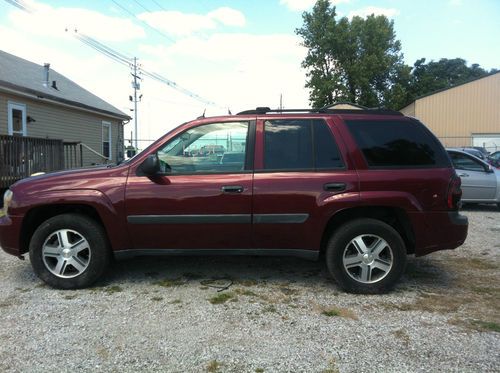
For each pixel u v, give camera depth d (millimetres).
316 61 48906
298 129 4633
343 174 4449
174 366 3107
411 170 4477
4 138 11156
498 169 10703
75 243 4625
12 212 4613
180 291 4598
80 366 3102
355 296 4477
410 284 4863
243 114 4738
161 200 4480
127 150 25969
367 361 3176
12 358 3201
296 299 4387
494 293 4586
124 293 4535
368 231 4445
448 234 4488
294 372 3033
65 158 16078
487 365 3121
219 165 4578
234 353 3291
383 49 49781
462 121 33938
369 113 4715
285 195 4434
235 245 4574
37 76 18219
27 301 4312
